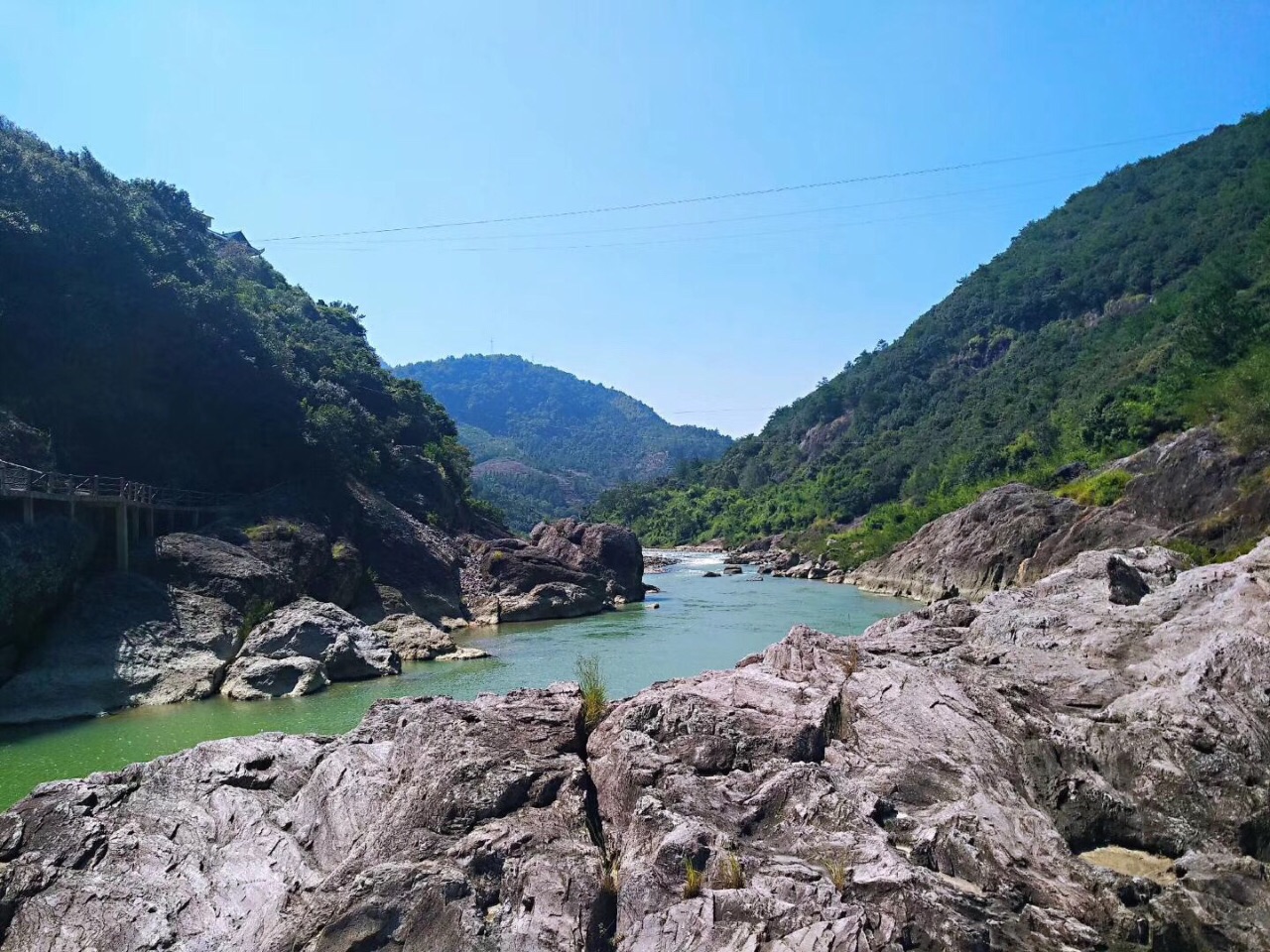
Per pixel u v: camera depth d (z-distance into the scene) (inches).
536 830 430.0
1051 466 2748.5
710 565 3722.9
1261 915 372.2
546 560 2038.6
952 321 6092.5
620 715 537.0
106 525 1250.0
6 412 1248.2
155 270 1760.6
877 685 568.4
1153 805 451.2
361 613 1545.3
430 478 2367.1
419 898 386.6
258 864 443.8
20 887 426.0
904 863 398.0
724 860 406.6
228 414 1776.6
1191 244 4315.9
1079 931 370.3
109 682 990.4
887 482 4247.0
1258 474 1504.7
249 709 976.9
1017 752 500.4
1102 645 595.8
